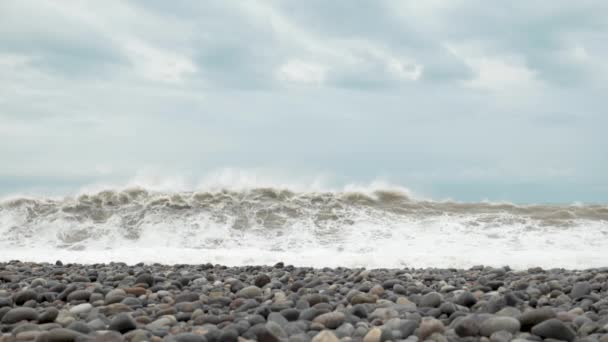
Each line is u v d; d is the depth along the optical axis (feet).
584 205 42.47
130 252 31.09
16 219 39.73
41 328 10.63
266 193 43.09
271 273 20.79
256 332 9.91
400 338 9.89
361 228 37.29
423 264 28.12
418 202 42.96
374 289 14.84
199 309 12.19
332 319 11.04
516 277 19.20
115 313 12.54
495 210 41.24
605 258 28.99
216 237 36.63
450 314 11.98
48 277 18.79
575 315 11.64
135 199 42.37
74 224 39.29
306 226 38.04
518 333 10.00
